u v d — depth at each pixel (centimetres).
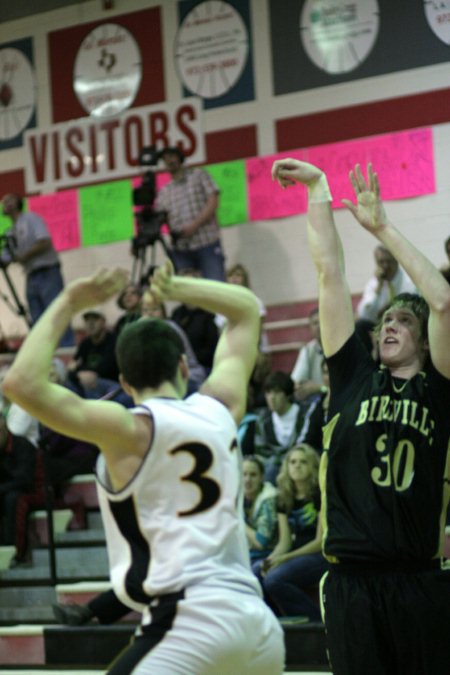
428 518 434
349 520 440
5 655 846
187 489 361
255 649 352
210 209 1291
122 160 1485
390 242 455
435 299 439
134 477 358
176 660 343
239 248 1386
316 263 473
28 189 1543
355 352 466
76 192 1497
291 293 1354
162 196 1327
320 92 1365
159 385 383
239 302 404
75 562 950
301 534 820
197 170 1314
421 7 1310
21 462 995
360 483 440
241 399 395
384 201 1309
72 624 758
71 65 1524
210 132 1430
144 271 1442
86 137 1508
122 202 1464
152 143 1466
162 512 359
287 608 782
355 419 449
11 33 1565
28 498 988
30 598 927
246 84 1412
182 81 1451
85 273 1483
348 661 433
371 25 1338
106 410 357
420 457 437
